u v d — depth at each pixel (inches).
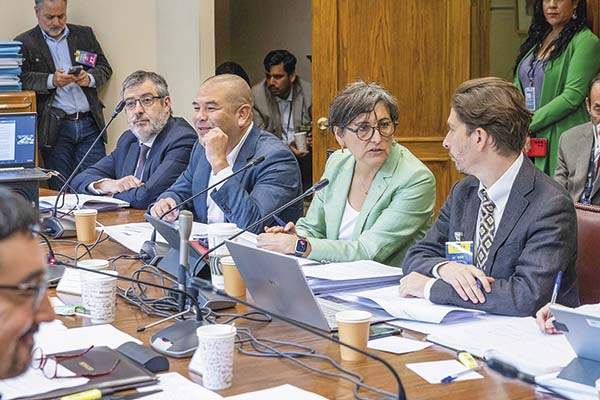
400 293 89.2
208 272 99.4
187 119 243.8
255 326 80.9
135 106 166.6
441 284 86.0
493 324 80.5
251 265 81.1
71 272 96.5
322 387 63.7
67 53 232.8
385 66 215.3
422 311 81.9
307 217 125.3
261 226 127.2
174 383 64.4
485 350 70.9
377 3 213.6
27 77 227.0
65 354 69.1
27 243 44.8
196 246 102.2
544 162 200.2
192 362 67.9
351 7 212.4
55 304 88.5
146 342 75.5
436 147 219.8
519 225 89.1
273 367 68.6
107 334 76.7
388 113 114.8
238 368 68.4
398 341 76.0
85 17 240.5
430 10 217.0
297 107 274.5
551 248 86.4
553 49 200.4
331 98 213.2
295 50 323.6
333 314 83.5
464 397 61.5
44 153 232.8
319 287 92.4
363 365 69.1
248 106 136.4
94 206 156.8
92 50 236.7
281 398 61.0
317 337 77.0
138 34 245.9
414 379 65.5
